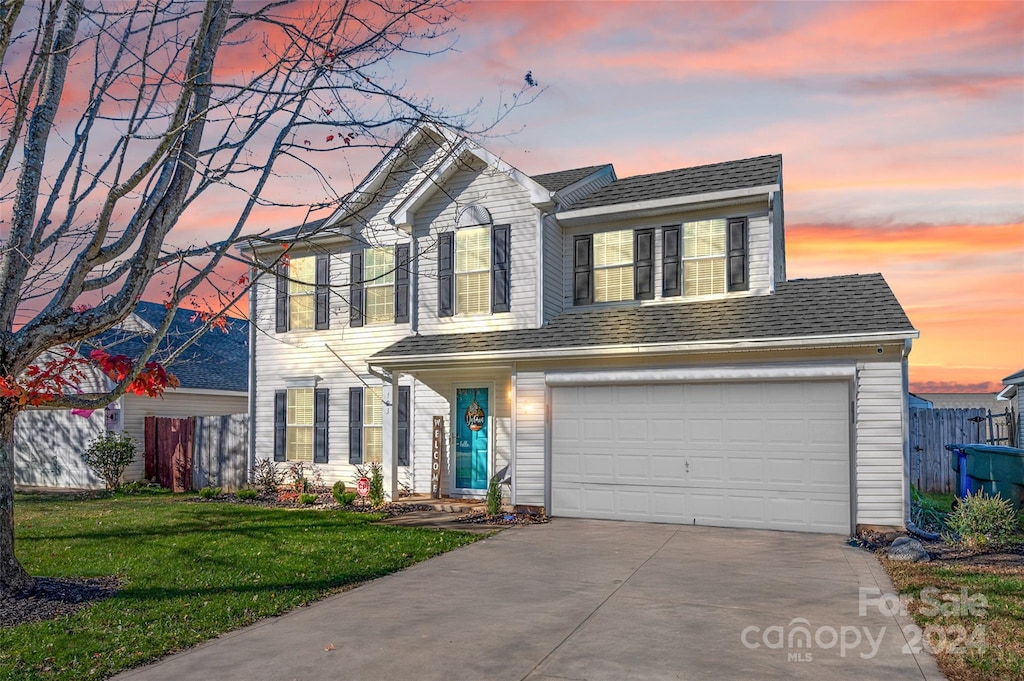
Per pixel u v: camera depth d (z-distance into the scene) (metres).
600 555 10.88
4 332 8.28
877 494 12.11
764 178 15.63
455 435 17.30
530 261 16.69
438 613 7.95
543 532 12.97
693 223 16.33
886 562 10.28
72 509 16.64
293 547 11.54
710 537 12.26
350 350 19.11
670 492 13.80
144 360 8.84
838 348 12.51
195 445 21.59
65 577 9.49
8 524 8.63
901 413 12.06
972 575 9.30
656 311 15.73
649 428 14.05
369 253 19.00
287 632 7.38
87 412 21.89
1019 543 11.56
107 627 7.48
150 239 8.65
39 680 6.08
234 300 9.31
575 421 14.66
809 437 12.78
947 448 15.72
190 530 13.18
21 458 24.05
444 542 11.99
